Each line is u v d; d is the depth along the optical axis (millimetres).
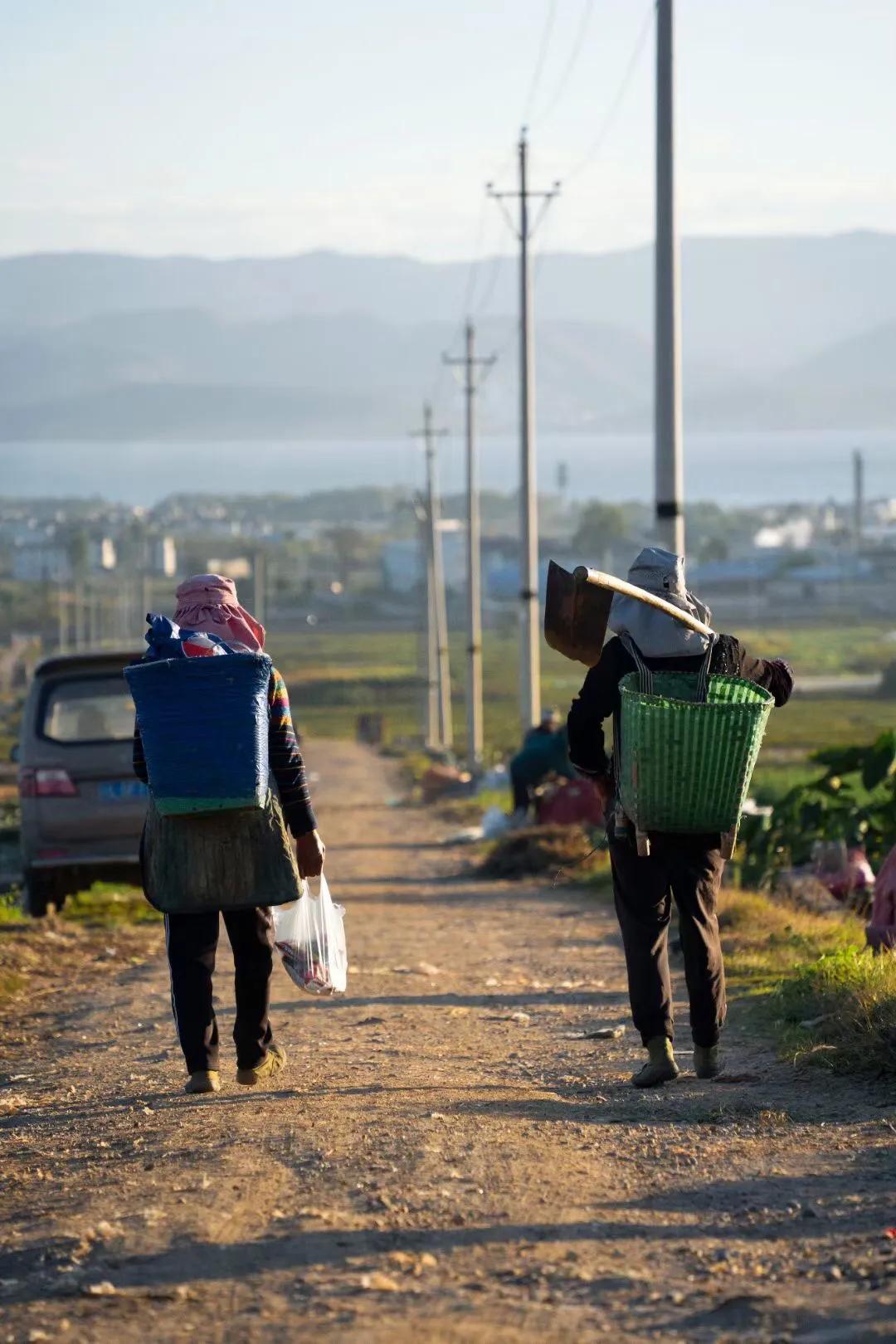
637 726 11219
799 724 164375
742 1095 11438
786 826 28453
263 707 10984
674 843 11781
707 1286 6984
